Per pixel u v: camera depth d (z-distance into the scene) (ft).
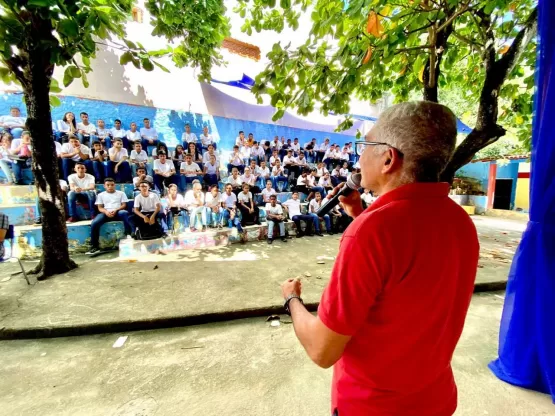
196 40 15.66
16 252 15.11
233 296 11.10
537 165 6.54
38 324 8.84
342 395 2.69
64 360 7.73
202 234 19.44
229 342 8.66
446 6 7.44
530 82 10.46
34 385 6.80
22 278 12.66
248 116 29.37
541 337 6.56
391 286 2.22
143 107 23.66
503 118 12.36
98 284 12.13
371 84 11.55
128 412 6.07
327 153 31.99
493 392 6.78
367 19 6.70
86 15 7.14
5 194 16.51
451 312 2.52
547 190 6.48
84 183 17.76
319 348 2.36
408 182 2.39
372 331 2.40
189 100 25.82
